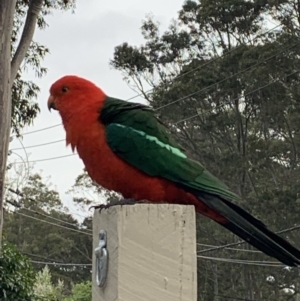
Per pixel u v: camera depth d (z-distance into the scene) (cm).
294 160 2206
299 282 2305
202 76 2233
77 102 387
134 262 275
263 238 332
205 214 359
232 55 2214
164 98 2258
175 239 279
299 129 2181
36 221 2823
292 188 2086
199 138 2331
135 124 372
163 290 275
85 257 2845
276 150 2181
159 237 278
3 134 779
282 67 2141
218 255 2280
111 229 281
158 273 276
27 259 1119
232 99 2264
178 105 2270
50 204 2861
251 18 2312
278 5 2180
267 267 2259
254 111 2283
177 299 276
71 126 383
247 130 2314
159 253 277
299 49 2131
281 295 2330
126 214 277
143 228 277
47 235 2822
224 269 2311
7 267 1077
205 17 2330
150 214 279
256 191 2147
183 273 278
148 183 356
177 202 361
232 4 2295
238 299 2322
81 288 2130
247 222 340
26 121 1258
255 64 2155
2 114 779
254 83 2205
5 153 782
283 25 2167
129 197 366
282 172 2203
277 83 2180
